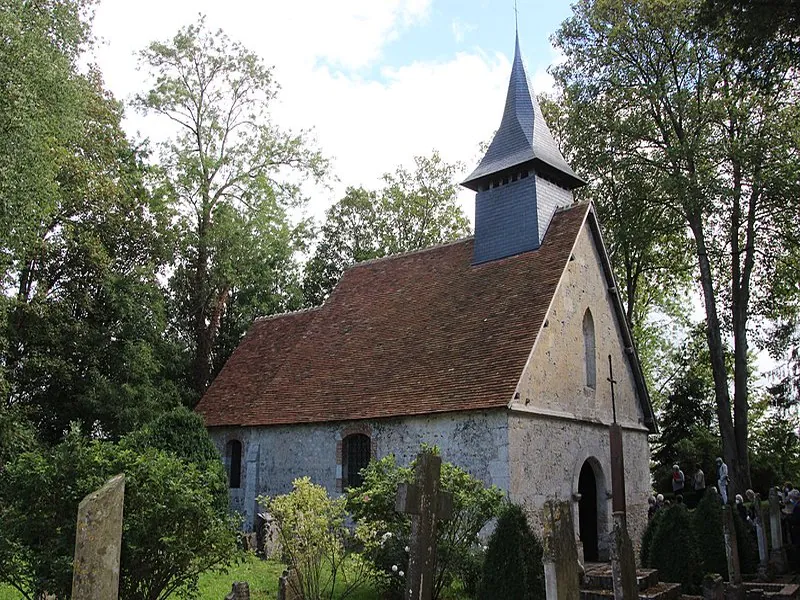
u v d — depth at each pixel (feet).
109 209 85.05
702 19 50.78
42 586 27.20
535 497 54.70
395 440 60.18
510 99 77.66
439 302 71.05
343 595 39.88
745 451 80.38
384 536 40.47
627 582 28.02
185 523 29.76
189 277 104.42
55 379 77.51
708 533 49.85
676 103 82.48
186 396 92.99
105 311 82.48
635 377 73.72
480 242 73.51
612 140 88.07
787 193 75.20
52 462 29.50
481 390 55.26
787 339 82.43
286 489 68.85
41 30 59.98
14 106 53.36
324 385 70.79
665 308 123.85
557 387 60.13
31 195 57.57
